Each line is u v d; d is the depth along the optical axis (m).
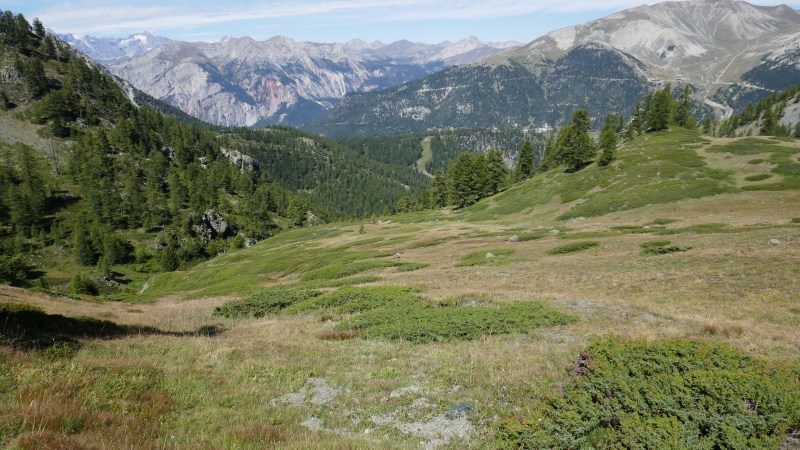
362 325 22.33
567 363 12.88
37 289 47.56
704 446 7.52
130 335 21.12
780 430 7.73
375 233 101.19
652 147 97.69
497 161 126.12
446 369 13.75
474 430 9.93
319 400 12.44
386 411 11.41
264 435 9.57
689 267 28.69
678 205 63.62
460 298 25.75
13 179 170.12
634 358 10.98
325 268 56.88
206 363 15.59
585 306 22.14
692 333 16.19
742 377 8.93
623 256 36.22
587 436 8.66
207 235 181.62
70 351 15.52
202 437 9.23
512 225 79.00
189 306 42.34
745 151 79.25
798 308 18.44
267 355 17.17
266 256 95.69
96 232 155.50
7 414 8.68
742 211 53.72
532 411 9.78
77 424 8.84
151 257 160.38
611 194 76.31
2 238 146.88
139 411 10.50
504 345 16.12
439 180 150.88
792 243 30.52
